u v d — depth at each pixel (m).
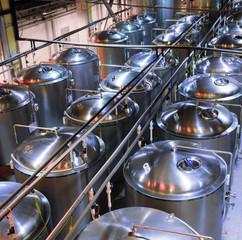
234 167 7.56
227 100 7.50
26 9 13.38
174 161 4.93
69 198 5.70
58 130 6.28
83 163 5.75
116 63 13.39
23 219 4.47
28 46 13.97
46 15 14.84
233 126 6.46
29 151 5.80
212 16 17.34
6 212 3.57
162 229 3.76
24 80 9.38
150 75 9.06
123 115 7.18
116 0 19.17
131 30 15.66
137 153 5.36
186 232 3.79
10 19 11.48
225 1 17.92
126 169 5.20
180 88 8.12
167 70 9.81
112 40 13.31
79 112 7.18
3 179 7.96
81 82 11.34
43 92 9.30
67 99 9.85
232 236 5.76
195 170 4.82
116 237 3.64
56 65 10.33
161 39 13.46
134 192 4.84
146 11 18.67
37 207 4.77
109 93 7.76
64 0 15.91
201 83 7.85
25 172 5.58
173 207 4.63
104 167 4.24
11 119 8.02
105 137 7.06
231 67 9.14
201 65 9.44
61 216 5.79
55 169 5.54
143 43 16.22
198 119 6.32
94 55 11.76
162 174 4.79
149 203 4.73
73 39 17.12
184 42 12.58
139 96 8.40
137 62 10.29
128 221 3.87
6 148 8.27
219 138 6.16
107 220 3.92
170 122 6.46
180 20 16.44
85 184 5.77
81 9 16.58
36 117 8.97
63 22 16.27
